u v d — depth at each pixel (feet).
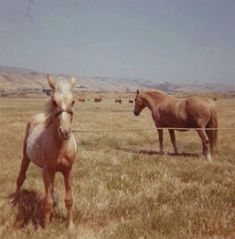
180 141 66.64
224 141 62.44
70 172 22.54
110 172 34.96
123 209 25.50
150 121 103.76
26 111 153.17
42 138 22.71
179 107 49.88
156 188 29.63
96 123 90.89
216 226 22.74
